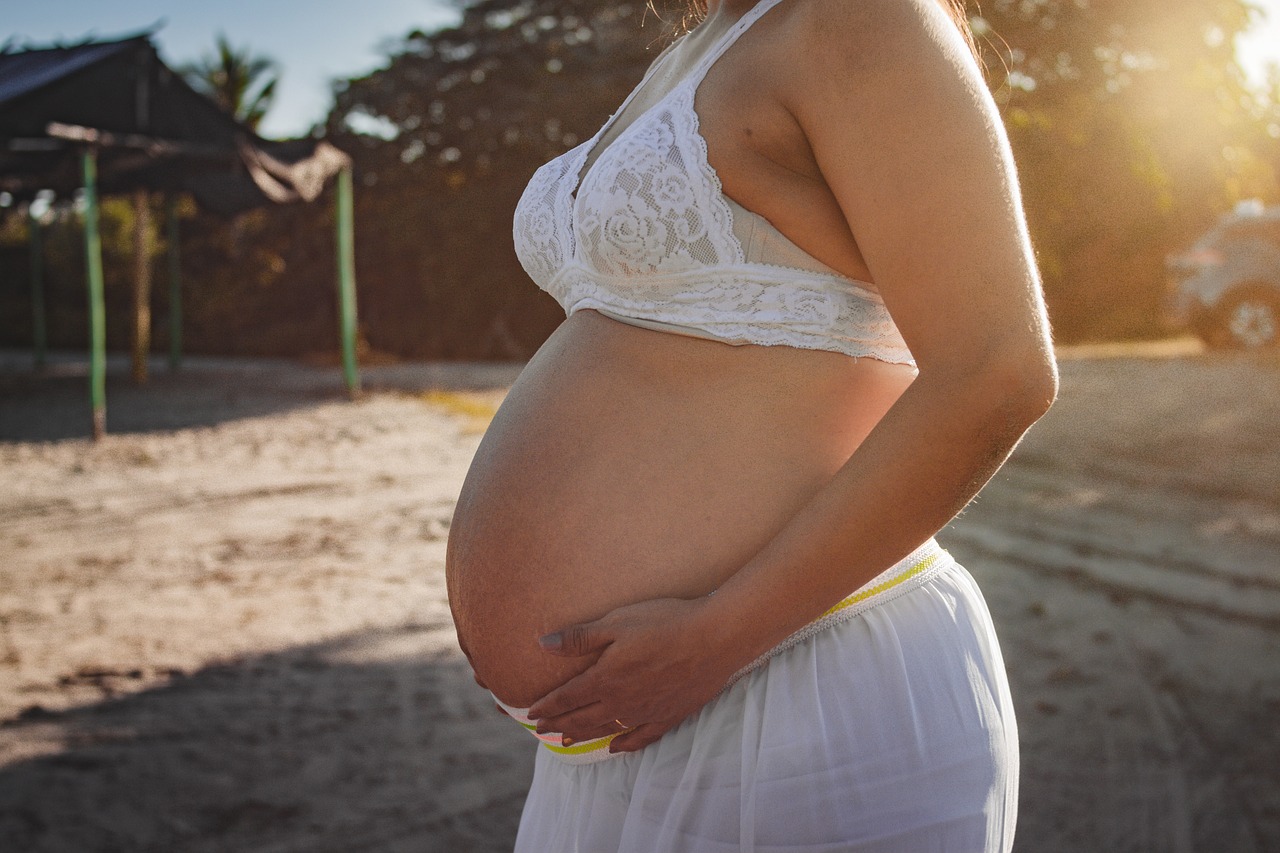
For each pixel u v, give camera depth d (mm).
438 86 24422
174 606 4629
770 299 1003
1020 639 4137
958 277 851
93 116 10664
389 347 25344
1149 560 5230
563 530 1068
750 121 962
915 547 888
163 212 27188
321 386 15586
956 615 1044
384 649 4105
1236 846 2609
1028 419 854
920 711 975
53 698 3557
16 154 11375
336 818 2781
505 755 3164
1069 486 7059
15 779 2959
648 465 1042
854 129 887
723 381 1025
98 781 2963
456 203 23891
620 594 1033
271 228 26156
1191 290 14531
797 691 970
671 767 1008
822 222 977
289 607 4633
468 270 23938
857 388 1026
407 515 6488
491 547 1138
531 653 1090
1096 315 21672
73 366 20438
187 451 9133
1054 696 3580
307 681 3758
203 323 27141
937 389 856
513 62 24344
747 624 917
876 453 877
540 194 1192
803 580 899
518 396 1199
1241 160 23562
